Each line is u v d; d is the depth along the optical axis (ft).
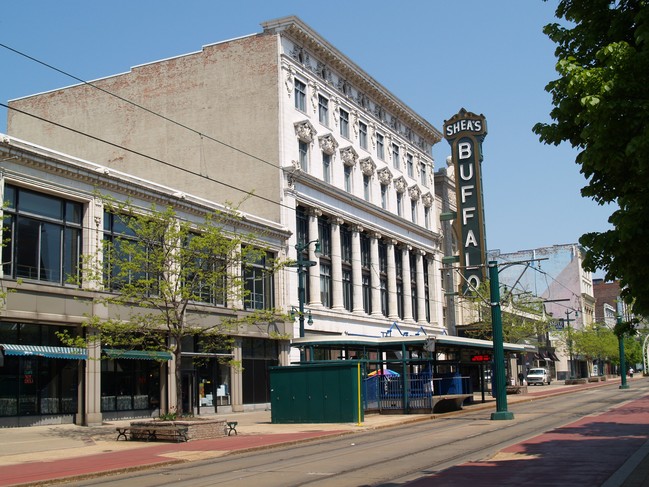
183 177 161.38
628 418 93.61
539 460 54.44
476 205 187.52
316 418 104.88
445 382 131.13
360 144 191.42
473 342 129.39
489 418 105.81
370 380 120.98
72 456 68.85
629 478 43.86
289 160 157.07
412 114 217.56
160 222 90.43
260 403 141.08
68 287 101.55
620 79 32.60
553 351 324.80
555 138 38.32
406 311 208.54
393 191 206.28
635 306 37.11
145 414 114.01
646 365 379.96
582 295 382.01
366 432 92.63
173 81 165.78
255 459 64.90
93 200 105.91
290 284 151.74
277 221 151.94
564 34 38.24
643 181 33.22
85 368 102.27
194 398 123.75
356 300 181.16
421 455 61.52
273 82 157.28
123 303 90.89
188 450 72.13
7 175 93.09
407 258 212.84
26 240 96.68
